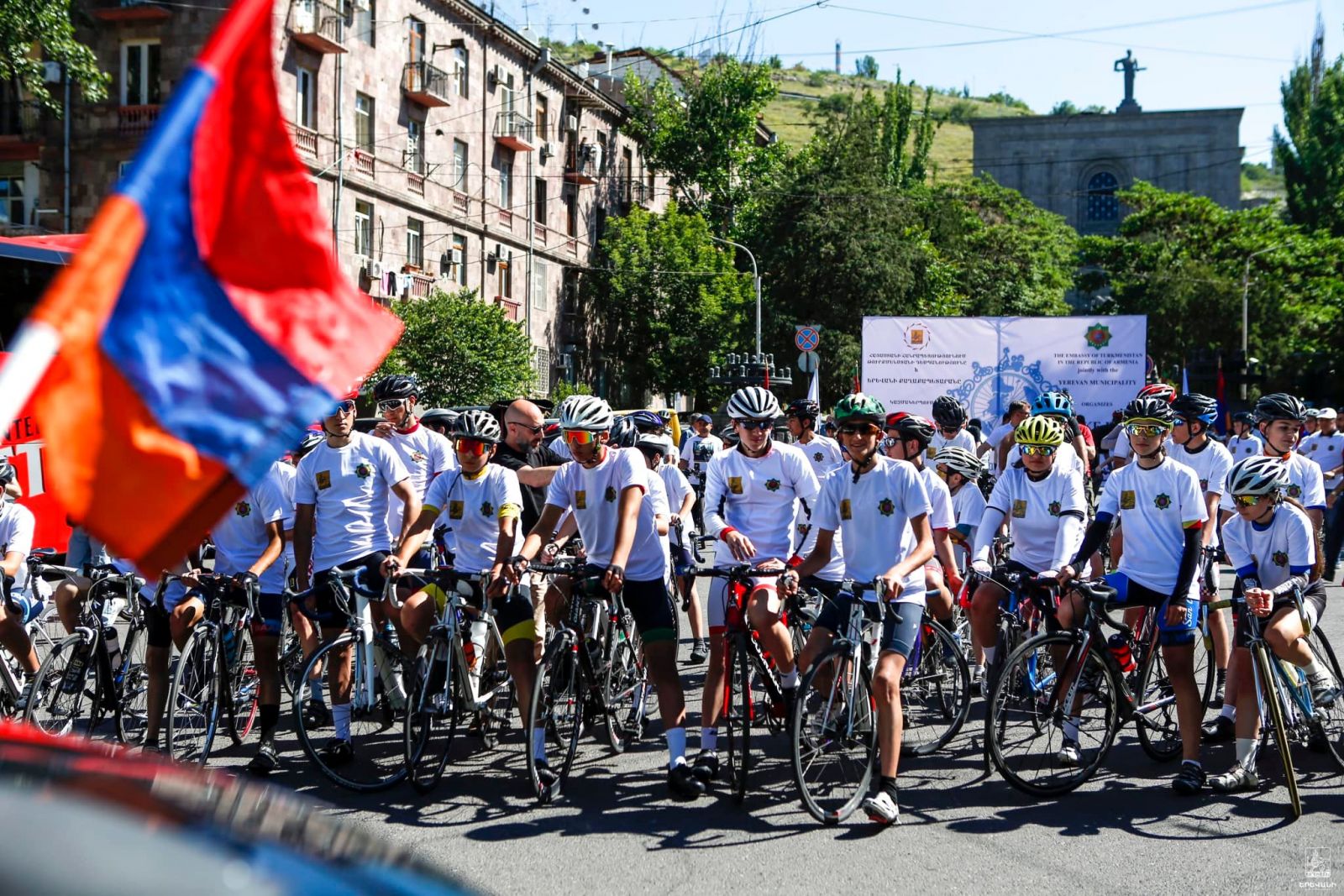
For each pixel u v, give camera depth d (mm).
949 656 7266
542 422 8516
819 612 7027
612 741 6922
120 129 27906
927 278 47969
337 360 2457
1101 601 6293
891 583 5652
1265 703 6336
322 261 2502
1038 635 6168
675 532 9523
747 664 5996
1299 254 57000
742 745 5914
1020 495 7363
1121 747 7203
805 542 7543
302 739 6289
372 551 6934
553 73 42656
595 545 6539
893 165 71312
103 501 2193
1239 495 6324
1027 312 60156
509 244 40250
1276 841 5328
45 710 6727
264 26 2453
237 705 7164
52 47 20438
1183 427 8586
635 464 6328
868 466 6090
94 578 7020
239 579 6586
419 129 35000
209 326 2354
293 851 1566
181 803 1627
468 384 30656
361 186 31781
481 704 6742
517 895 4648
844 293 45562
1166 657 6230
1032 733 6141
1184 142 94562
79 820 1475
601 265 46000
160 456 2244
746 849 5238
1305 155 77625
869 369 21984
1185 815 5762
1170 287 55438
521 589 6637
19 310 13180
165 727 6418
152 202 2307
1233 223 58906
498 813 5801
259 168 2453
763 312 45719
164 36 27953
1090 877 4863
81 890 1339
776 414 6953
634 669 7141
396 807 5902
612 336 46781
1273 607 5965
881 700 5676
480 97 38312
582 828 5547
